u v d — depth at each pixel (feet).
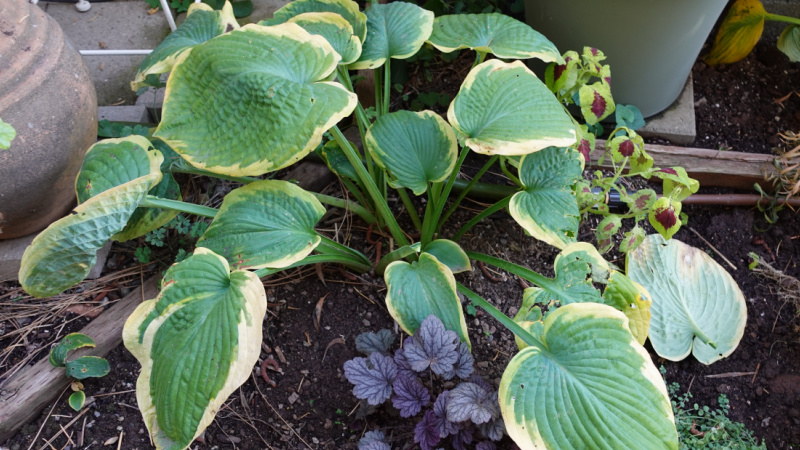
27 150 4.15
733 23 5.65
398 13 4.61
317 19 4.42
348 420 4.36
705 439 4.35
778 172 5.21
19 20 4.15
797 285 4.89
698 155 5.30
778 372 4.72
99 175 4.05
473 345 4.61
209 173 4.56
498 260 4.43
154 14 5.91
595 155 5.32
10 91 4.05
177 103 3.87
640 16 4.75
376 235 4.98
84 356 4.35
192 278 3.79
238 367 3.63
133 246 4.83
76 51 4.50
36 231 4.70
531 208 4.19
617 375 3.71
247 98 3.75
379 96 4.86
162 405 3.65
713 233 5.25
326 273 4.81
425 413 4.00
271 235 4.06
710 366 4.73
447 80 5.77
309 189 5.06
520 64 4.33
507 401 3.67
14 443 4.26
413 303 4.10
